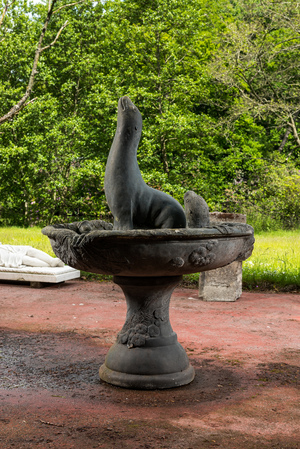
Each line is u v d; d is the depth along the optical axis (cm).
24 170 2450
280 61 2403
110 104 2062
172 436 301
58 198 2439
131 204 396
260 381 413
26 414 336
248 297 814
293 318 658
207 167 2472
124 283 408
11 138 2400
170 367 401
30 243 1502
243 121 2583
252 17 2233
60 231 379
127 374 398
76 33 2305
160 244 339
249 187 2423
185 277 949
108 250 342
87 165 2108
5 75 2417
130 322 418
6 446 284
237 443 292
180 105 2369
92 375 428
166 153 2369
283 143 2786
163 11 2119
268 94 2361
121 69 2269
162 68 2156
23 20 2334
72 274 926
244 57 2148
